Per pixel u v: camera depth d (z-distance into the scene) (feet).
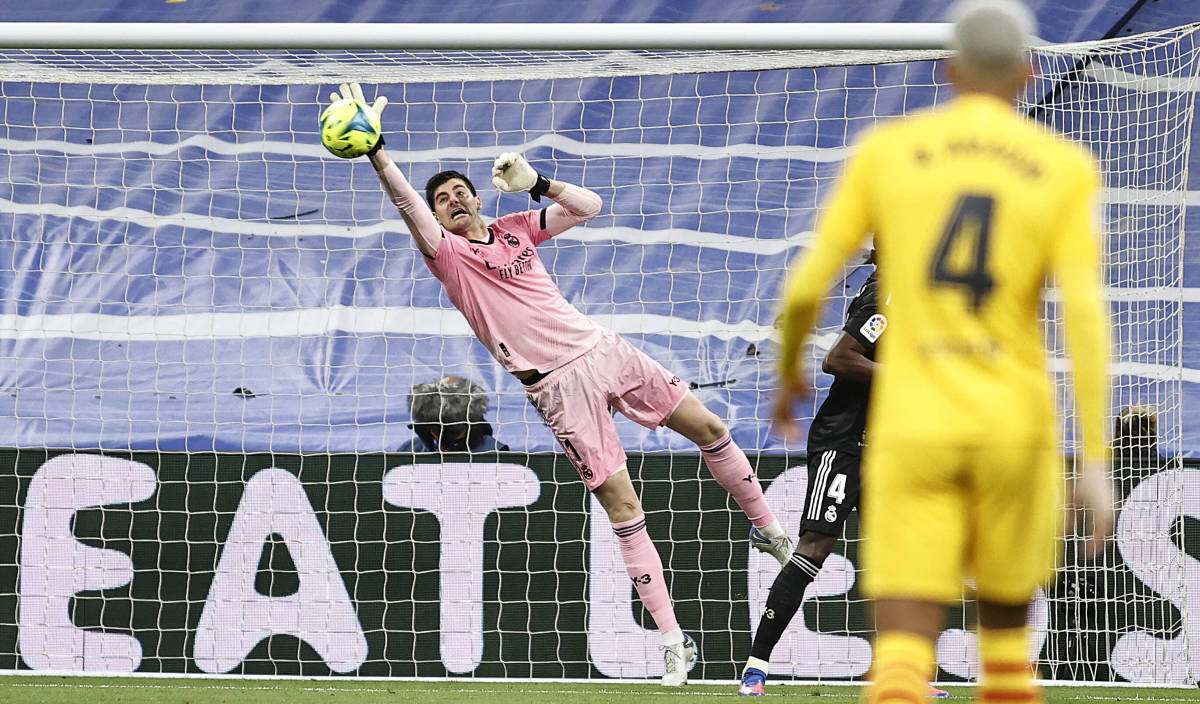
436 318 95.45
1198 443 82.84
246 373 92.48
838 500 54.90
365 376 91.76
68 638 65.57
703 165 102.47
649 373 58.54
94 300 92.89
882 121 102.32
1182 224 69.87
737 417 85.97
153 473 66.39
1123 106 86.69
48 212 101.30
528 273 58.44
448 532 65.87
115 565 65.98
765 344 91.91
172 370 92.73
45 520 66.13
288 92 107.55
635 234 98.99
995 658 26.43
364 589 65.72
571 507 65.98
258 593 65.72
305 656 65.31
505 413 88.12
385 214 102.17
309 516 66.08
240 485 66.33
